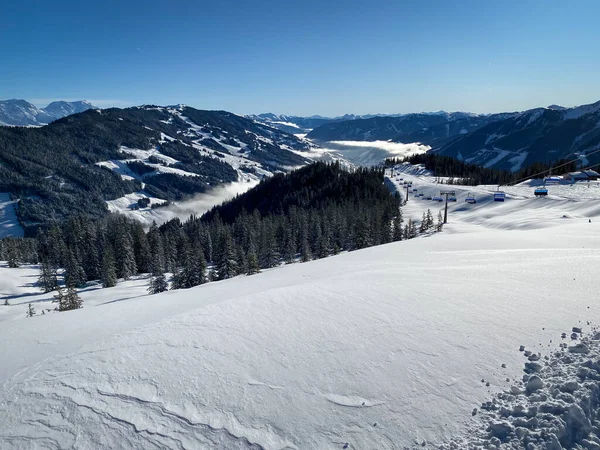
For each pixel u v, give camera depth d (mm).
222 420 5027
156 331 7680
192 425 4973
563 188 65125
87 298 46094
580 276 9891
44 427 5129
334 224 70625
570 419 4770
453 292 9203
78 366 6477
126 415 5215
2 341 9070
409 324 7371
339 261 22719
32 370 6598
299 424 4918
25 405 5590
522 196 66125
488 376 5699
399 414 5027
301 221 73062
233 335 7266
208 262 73125
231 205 143875
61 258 71062
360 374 5809
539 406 4957
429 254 19000
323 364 6113
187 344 6977
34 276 67438
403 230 65062
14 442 4898
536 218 46375
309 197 117625
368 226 61312
